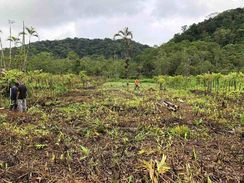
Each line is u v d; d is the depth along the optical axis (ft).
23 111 52.65
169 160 24.04
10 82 69.62
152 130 35.04
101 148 27.68
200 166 23.43
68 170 23.08
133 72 220.23
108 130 35.91
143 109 53.67
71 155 25.73
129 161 24.29
